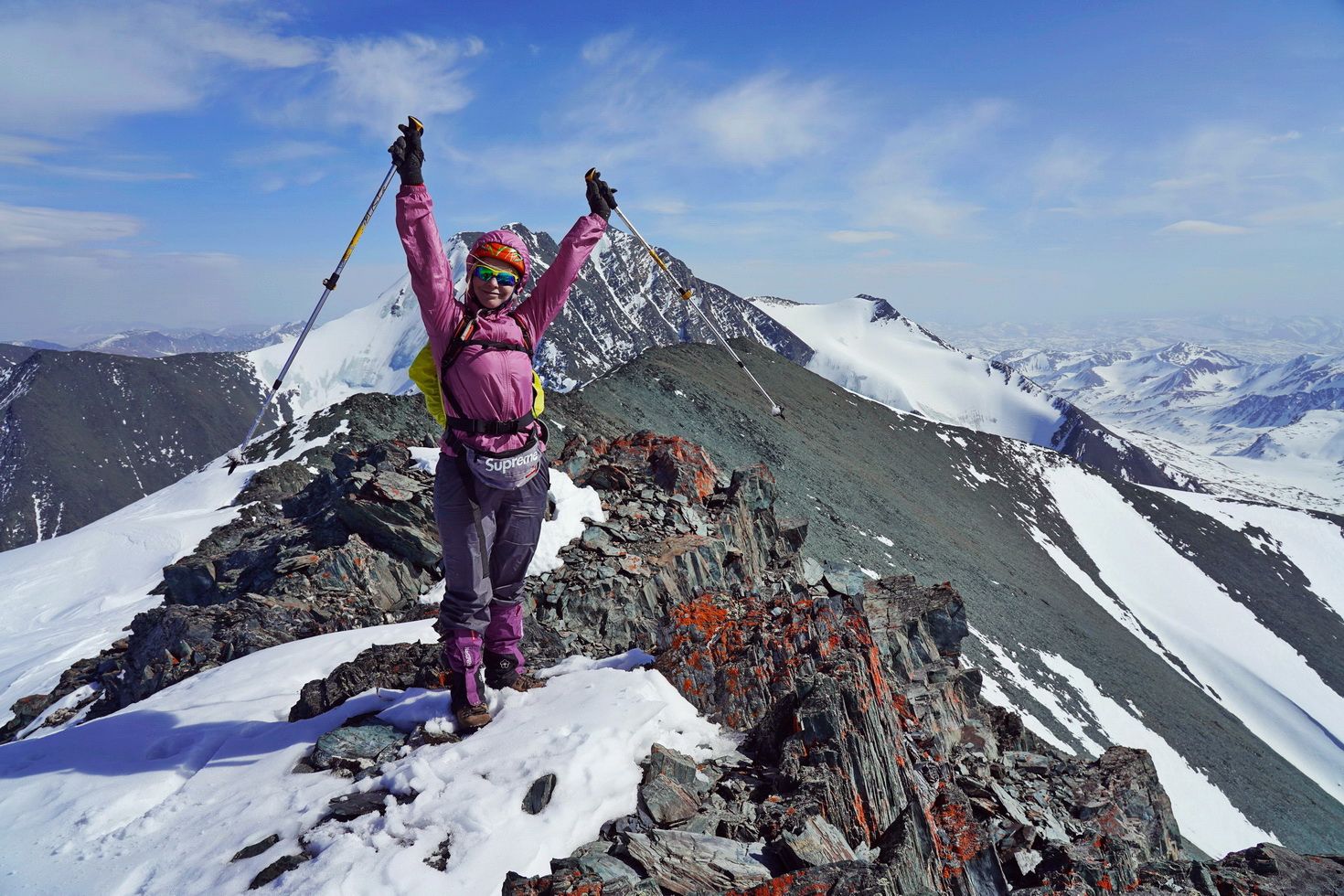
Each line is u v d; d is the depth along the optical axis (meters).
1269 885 7.01
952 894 5.26
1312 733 102.62
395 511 13.81
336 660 7.65
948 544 97.88
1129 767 8.81
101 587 39.81
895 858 4.76
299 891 3.95
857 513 92.38
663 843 4.49
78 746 5.90
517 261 4.98
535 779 4.70
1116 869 6.48
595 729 5.14
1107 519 154.38
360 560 13.56
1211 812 63.50
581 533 12.59
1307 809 71.75
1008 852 6.34
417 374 5.27
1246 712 103.94
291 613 12.55
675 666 6.30
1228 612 134.50
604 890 3.95
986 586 89.50
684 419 96.06
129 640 14.10
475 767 4.86
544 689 5.94
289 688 7.16
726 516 13.85
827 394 140.25
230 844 4.49
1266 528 173.12
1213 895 6.68
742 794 5.18
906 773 6.01
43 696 17.80
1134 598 128.88
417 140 4.75
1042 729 59.94
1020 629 81.88
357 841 4.32
